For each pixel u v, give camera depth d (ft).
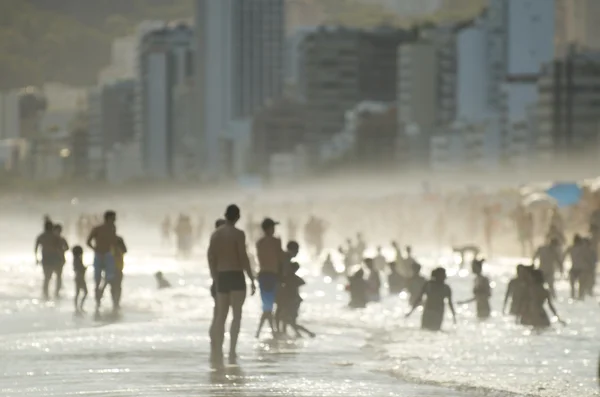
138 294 356.38
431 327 249.96
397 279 353.92
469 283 418.10
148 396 153.28
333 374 177.37
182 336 229.86
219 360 192.95
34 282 419.13
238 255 194.18
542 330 249.75
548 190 652.07
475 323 265.95
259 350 209.97
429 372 181.27
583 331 247.29
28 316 278.46
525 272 260.21
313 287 396.16
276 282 230.68
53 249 337.93
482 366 189.78
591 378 176.14
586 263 342.85
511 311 284.20
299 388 161.68
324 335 238.27
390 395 156.56
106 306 309.42
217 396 153.07
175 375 174.29
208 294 355.77
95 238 289.94
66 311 293.43
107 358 194.70
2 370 179.42
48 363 187.83
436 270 250.57
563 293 365.20
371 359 197.88
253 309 300.20
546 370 184.75
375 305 315.78
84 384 164.14
